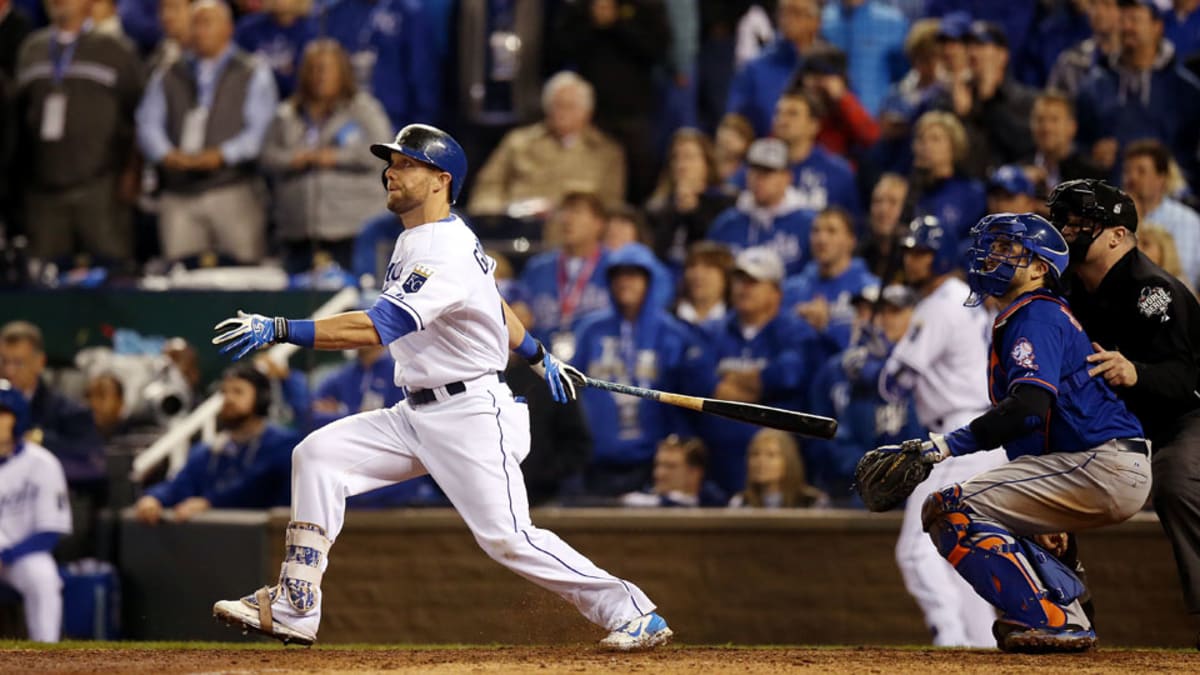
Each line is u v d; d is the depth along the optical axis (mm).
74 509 34875
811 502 30969
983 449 18000
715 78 40719
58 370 37156
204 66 39500
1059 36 36875
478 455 17578
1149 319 19234
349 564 31828
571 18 39906
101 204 39688
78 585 33031
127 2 44062
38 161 39656
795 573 30391
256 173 39156
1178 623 28875
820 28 38938
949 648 19859
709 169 36344
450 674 15992
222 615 17703
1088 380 18375
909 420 29906
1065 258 18562
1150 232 29391
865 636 30094
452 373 17688
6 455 32938
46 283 39156
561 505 31625
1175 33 35906
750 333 32344
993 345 18672
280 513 32469
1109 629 29141
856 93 38562
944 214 32438
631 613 17797
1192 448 19281
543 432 31672
